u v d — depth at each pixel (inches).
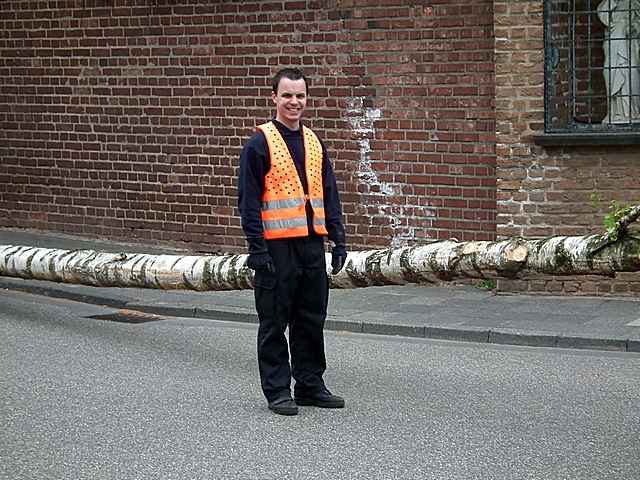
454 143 482.6
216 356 375.9
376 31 496.1
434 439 285.1
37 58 617.6
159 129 574.2
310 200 309.0
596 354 371.2
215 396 326.6
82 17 595.5
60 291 485.7
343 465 266.2
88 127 602.5
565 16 452.1
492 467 263.9
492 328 396.5
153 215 583.5
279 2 522.9
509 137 452.1
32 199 633.0
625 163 441.4
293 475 259.6
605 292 447.5
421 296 459.5
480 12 470.0
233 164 550.9
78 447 281.4
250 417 305.6
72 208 616.7
